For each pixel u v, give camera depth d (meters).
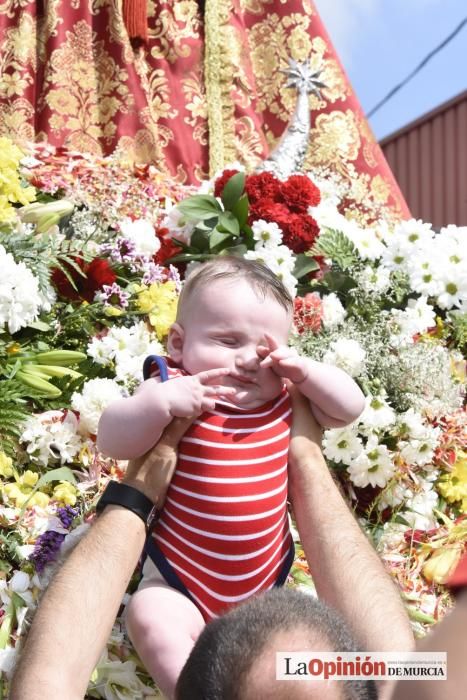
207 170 4.36
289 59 4.50
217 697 0.96
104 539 1.57
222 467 1.68
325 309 2.64
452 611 0.78
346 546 1.59
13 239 2.51
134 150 4.20
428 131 10.34
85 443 2.19
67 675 1.39
